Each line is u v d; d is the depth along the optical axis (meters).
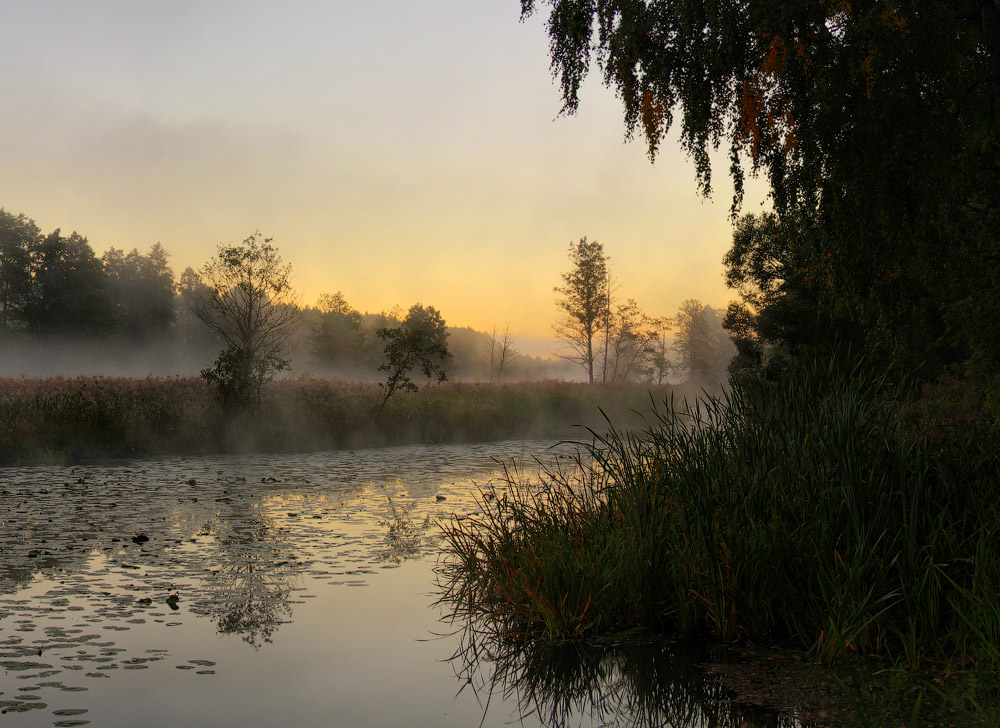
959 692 3.68
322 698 3.98
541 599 5.27
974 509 4.85
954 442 5.69
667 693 4.02
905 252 9.11
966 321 11.88
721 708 3.80
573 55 9.12
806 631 4.71
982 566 4.18
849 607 4.43
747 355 24.02
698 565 5.14
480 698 4.02
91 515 9.41
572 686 4.20
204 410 18.81
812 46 8.62
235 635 4.99
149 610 5.48
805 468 5.32
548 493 6.98
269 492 11.65
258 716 3.70
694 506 5.43
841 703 3.76
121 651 4.61
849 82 8.67
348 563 7.02
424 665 4.54
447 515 9.52
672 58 8.76
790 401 6.16
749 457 5.77
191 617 5.34
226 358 19.22
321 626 5.21
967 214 11.69
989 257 10.89
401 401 23.55
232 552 7.44
